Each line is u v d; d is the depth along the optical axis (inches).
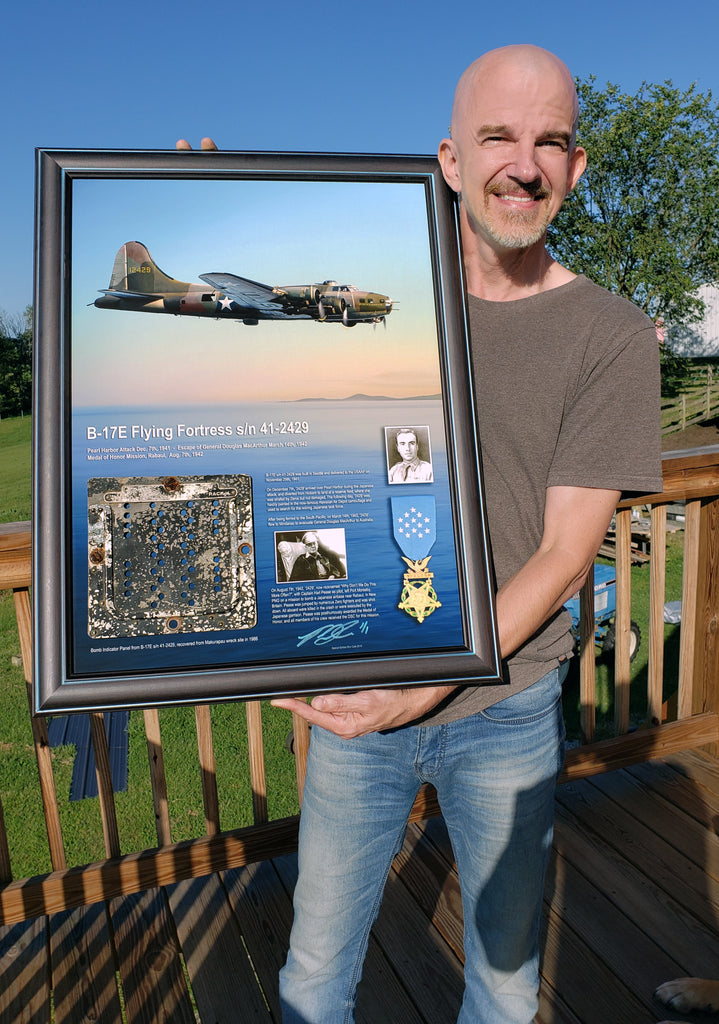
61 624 43.5
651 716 119.9
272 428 46.6
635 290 1020.5
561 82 48.1
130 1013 77.1
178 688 44.3
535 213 49.7
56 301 45.0
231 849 95.3
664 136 994.7
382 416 47.8
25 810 248.4
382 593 46.9
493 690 53.7
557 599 51.1
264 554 46.0
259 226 47.8
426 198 49.9
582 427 51.4
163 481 45.2
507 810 53.8
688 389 1109.1
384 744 54.5
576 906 89.9
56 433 44.3
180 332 46.3
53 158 46.1
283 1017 55.9
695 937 85.1
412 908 90.7
